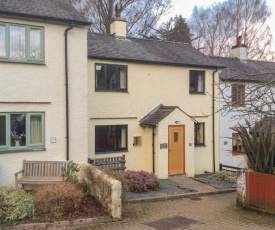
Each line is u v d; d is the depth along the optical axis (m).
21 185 10.78
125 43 17.30
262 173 9.95
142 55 16.25
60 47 11.89
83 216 8.59
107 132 15.12
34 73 11.38
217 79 18.38
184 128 16.08
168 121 15.50
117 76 15.27
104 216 8.71
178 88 17.06
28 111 11.32
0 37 10.84
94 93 14.59
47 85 11.63
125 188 9.59
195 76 17.83
